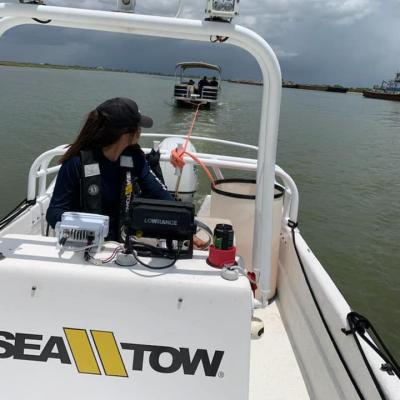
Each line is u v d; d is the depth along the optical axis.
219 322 1.35
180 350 1.36
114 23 1.41
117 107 1.67
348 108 41.56
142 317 1.35
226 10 1.39
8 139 12.87
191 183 4.15
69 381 1.37
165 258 1.46
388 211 8.98
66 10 1.39
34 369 1.37
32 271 1.35
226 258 1.43
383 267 6.57
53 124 15.84
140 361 1.37
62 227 1.42
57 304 1.36
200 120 20.97
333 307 1.87
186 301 1.35
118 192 1.77
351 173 12.19
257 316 2.63
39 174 2.81
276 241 2.64
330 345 1.89
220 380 1.36
